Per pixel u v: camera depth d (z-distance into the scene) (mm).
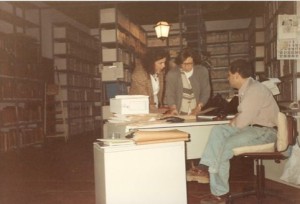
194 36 8750
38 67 8039
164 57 4113
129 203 2479
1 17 7406
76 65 10070
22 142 7223
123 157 2463
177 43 10953
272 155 2742
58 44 9391
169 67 5020
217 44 10758
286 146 2680
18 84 7176
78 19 11734
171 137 2588
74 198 3375
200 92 4289
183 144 2637
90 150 6844
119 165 2455
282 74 5273
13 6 7586
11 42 7008
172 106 4082
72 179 4242
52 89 8430
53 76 9242
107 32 7559
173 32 12062
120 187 2459
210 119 3312
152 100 4129
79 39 10344
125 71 8203
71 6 9039
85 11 10672
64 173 4621
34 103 7859
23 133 7273
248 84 2967
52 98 8891
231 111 3676
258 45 8781
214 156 2795
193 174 3879
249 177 4184
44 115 8242
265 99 2926
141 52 10281
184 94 4277
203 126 3305
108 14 7598
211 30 11641
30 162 5535
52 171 4777
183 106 4273
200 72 4293
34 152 6664
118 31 7684
